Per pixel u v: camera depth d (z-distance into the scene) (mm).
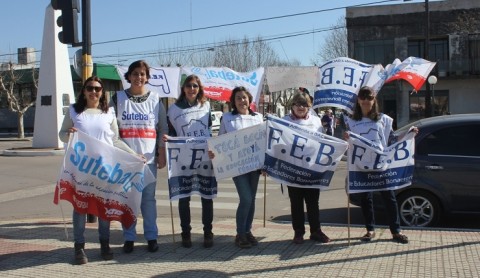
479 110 36875
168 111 6480
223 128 6461
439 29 37406
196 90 6375
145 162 5938
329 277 5102
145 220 6188
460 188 7410
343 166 16500
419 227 7488
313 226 6480
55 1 8219
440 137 7629
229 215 9398
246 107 6426
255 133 6281
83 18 8203
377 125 6340
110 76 39688
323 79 7566
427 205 7586
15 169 17688
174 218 8867
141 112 6125
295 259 5750
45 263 5699
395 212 6402
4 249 6301
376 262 5562
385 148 6254
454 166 7418
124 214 5938
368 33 38594
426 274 5129
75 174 5699
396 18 37938
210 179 6371
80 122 5754
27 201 11312
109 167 5781
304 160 6258
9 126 49062
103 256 5848
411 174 6398
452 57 37125
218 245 6457
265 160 6277
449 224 8156
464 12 36750
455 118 7805
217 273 5301
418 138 7684
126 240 6105
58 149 24203
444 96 37531
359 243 6371
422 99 36938
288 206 10250
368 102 6305
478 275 5074
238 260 5762
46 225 7848
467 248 6039
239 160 6242
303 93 6523
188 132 6355
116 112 6109
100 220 5809
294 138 6254
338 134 27578
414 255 5797
